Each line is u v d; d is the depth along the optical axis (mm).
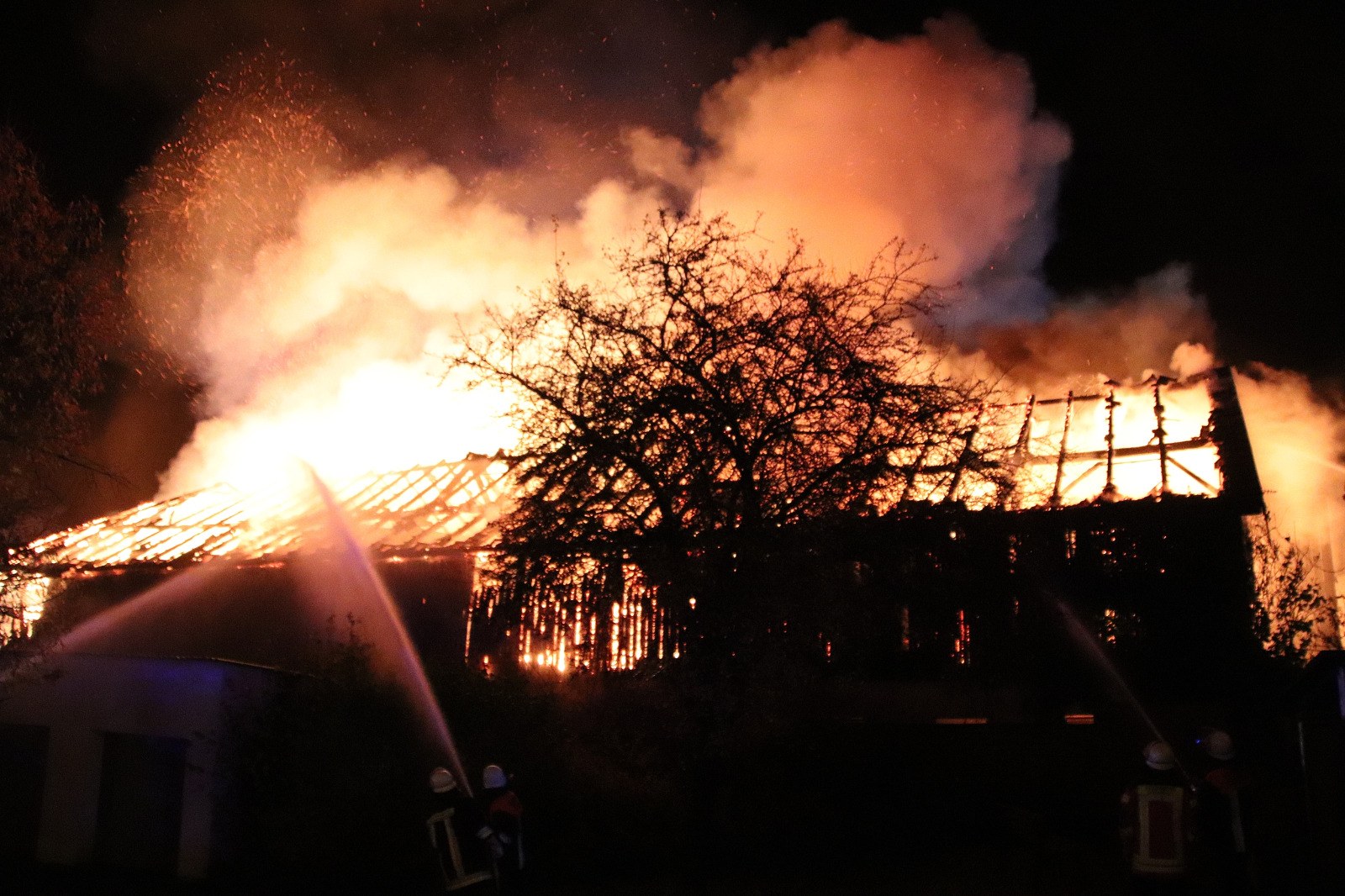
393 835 13242
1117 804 14117
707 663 10922
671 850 13914
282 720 14609
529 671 15180
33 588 17422
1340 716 10680
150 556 21766
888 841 14078
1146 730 14328
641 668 11734
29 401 15188
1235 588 15070
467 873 9562
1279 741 13734
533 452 11914
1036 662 14922
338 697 14227
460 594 17891
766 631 10992
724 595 10852
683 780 11539
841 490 11266
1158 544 15422
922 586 12062
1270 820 12328
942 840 14188
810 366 11555
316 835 13430
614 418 11359
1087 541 15703
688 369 11344
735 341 11484
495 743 14055
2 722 16625
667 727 12875
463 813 9688
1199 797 9484
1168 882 9070
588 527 11391
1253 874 10570
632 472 11594
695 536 11250
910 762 14867
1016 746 14680
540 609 12555
